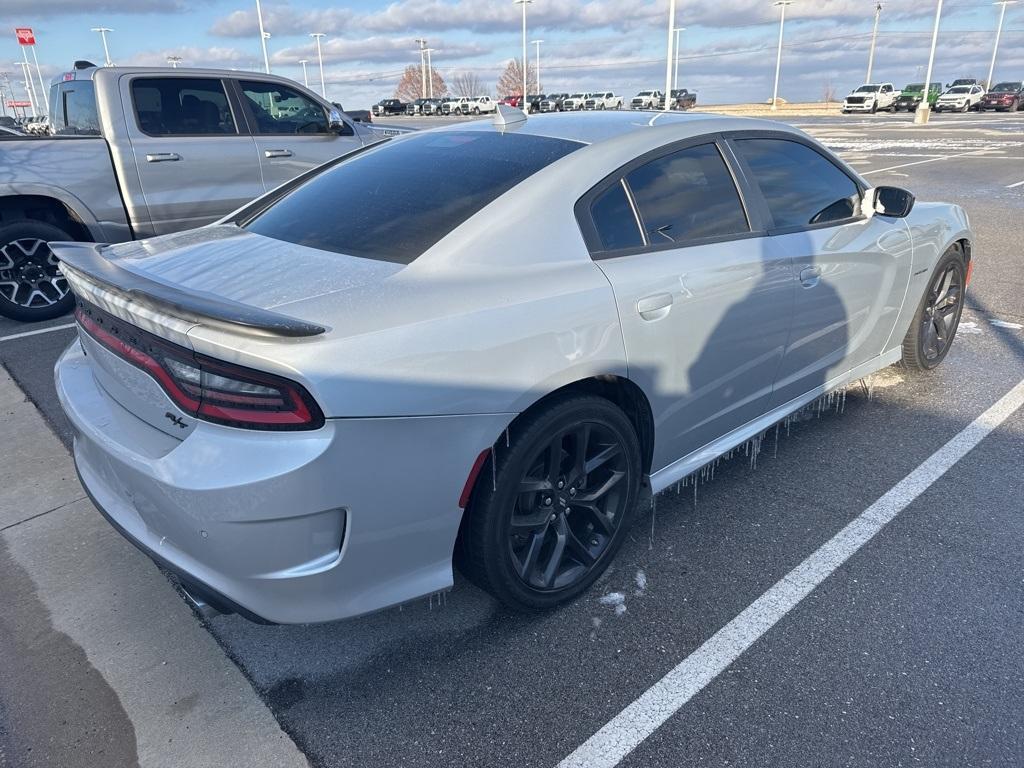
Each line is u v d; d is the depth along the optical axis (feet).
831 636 8.00
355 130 24.85
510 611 8.55
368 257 7.69
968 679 7.39
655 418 8.85
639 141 9.11
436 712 7.17
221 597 6.59
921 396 13.93
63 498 11.14
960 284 14.78
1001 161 55.88
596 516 8.59
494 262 7.56
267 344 5.98
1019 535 9.69
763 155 10.51
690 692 7.32
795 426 12.85
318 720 7.12
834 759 6.56
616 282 8.00
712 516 10.28
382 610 7.09
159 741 6.91
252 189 22.35
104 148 19.69
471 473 7.06
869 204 11.74
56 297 20.17
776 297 9.89
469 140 9.75
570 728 6.97
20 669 7.80
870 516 10.18
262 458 6.08
